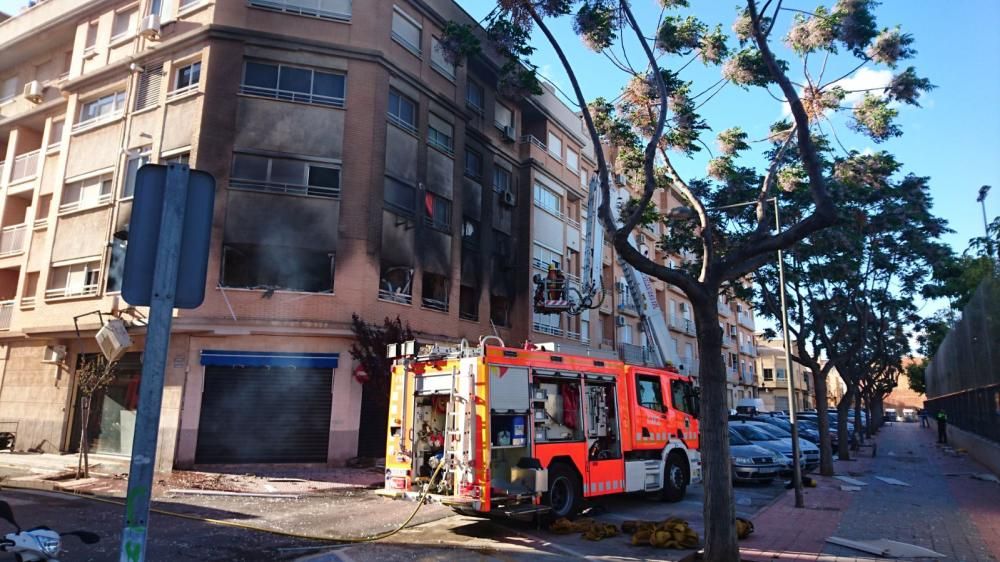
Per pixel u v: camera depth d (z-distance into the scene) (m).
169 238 2.99
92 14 21.34
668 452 12.27
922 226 17.91
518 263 25.55
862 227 16.41
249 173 17.12
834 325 21.52
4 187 23.31
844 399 22.70
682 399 13.12
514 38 8.92
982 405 21.23
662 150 9.16
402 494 9.37
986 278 18.80
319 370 16.89
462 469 8.73
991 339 18.44
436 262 20.50
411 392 9.86
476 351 9.08
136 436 2.80
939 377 35.69
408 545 8.20
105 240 18.80
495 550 7.94
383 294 18.31
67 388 18.81
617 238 7.58
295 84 17.92
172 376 15.91
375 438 17.42
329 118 17.95
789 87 6.93
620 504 11.96
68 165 20.55
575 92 8.27
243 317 16.30
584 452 10.26
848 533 9.17
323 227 17.39
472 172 23.42
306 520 9.80
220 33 17.56
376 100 18.53
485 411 8.81
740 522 9.02
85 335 18.50
